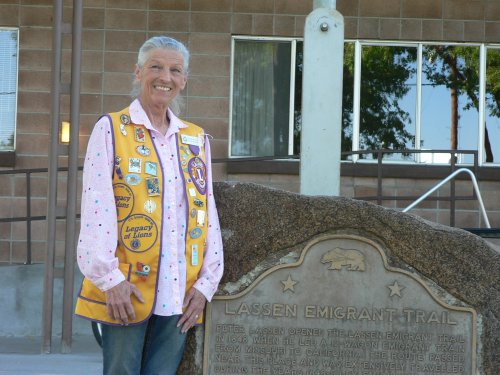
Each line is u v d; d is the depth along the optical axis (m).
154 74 4.33
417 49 11.34
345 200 4.78
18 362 7.39
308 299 4.78
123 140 4.26
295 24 11.29
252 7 11.25
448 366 4.77
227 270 4.79
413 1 11.29
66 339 7.80
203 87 11.19
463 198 9.52
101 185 4.17
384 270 4.79
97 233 4.11
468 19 11.29
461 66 11.35
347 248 4.79
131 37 11.11
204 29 11.18
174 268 4.25
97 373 6.98
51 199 7.74
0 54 11.18
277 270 4.79
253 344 4.77
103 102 11.06
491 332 4.76
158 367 4.36
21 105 11.07
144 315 4.18
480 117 11.32
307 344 4.77
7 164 10.99
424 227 4.79
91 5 11.09
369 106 11.32
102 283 4.10
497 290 4.78
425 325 4.77
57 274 7.84
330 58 6.81
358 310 4.77
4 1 11.10
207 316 4.77
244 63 11.37
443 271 4.78
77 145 7.78
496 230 7.28
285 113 11.41
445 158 11.33
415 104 11.33
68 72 11.06
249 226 4.80
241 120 11.38
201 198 4.39
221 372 4.76
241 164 11.13
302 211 4.79
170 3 11.15
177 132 4.42
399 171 11.13
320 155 6.77
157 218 4.23
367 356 4.77
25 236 10.96
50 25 11.10
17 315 9.69
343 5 11.28
